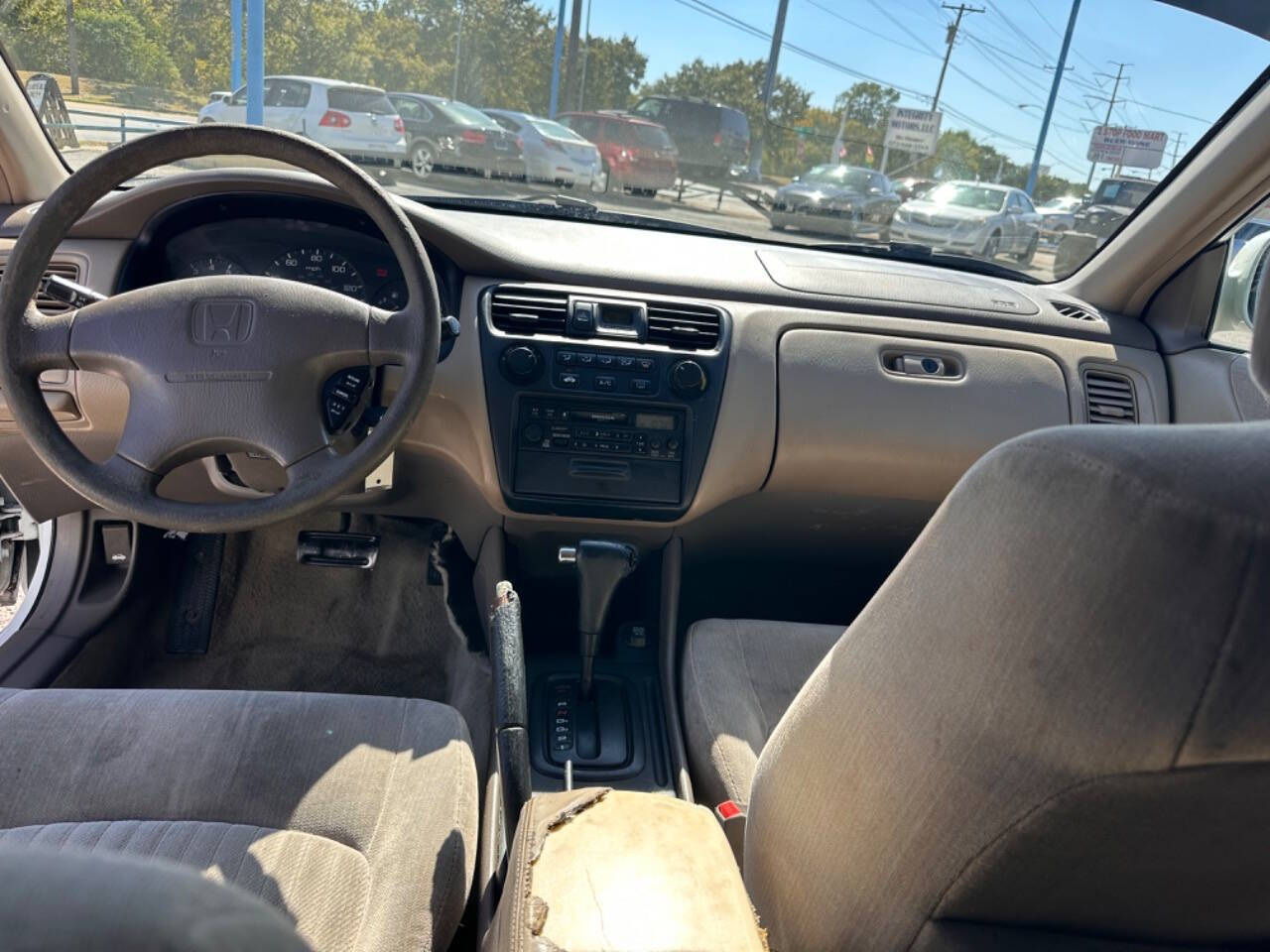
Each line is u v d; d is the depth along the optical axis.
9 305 1.26
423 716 1.28
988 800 0.64
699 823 0.91
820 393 1.91
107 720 1.20
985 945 0.72
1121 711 0.54
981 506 0.61
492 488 1.88
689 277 1.96
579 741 1.75
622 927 0.78
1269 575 0.48
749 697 1.55
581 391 1.84
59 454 1.28
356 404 1.56
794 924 0.87
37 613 2.12
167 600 2.34
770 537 2.13
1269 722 0.51
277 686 2.24
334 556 2.42
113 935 0.31
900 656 0.68
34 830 1.05
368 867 1.05
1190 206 1.93
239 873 1.01
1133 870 0.66
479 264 1.89
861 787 0.73
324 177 1.32
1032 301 2.12
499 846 1.42
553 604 2.17
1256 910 0.72
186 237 1.86
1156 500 0.51
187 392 1.28
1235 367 1.94
